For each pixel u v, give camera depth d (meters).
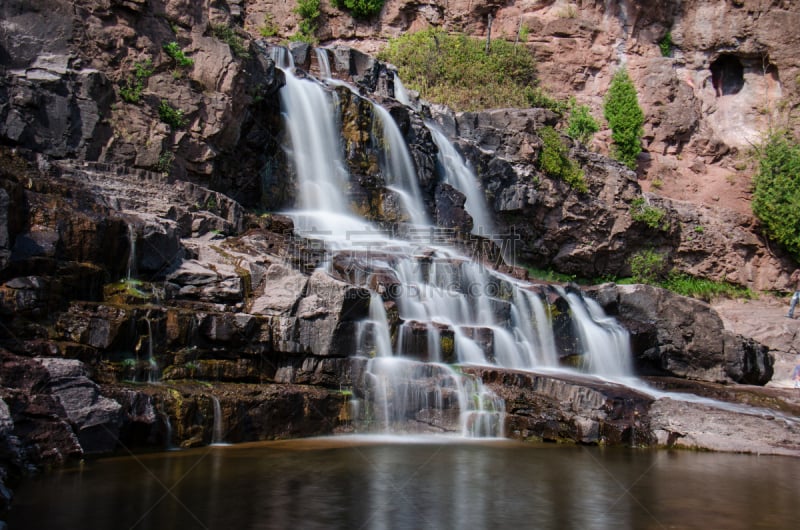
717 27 33.81
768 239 31.12
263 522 8.25
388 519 8.62
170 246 14.11
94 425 10.47
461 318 17.14
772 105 33.88
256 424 12.33
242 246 15.51
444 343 15.48
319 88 22.03
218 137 18.33
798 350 25.42
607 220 27.59
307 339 13.73
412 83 30.62
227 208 16.89
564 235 27.05
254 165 20.08
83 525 7.90
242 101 18.88
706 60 34.31
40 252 11.96
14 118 14.66
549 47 33.12
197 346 12.83
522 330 18.25
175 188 16.19
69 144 15.55
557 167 26.17
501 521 8.80
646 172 32.31
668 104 32.72
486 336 16.34
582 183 26.81
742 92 34.47
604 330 19.67
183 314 12.62
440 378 14.24
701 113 33.38
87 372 10.98
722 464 12.71
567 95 33.16
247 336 13.23
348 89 22.06
